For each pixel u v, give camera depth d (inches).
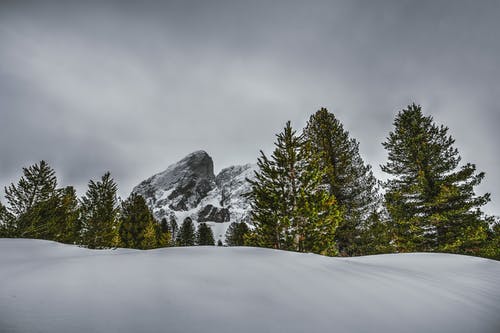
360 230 609.6
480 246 514.0
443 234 552.4
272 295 124.9
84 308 95.0
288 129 542.0
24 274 129.3
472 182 553.0
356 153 700.0
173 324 89.6
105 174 1031.0
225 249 243.6
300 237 458.3
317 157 550.3
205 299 112.6
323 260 220.1
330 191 647.1
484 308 136.8
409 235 579.8
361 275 178.5
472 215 530.6
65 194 990.4
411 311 123.5
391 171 668.1
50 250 277.0
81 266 149.6
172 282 129.6
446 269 243.3
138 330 83.8
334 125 729.6
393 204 619.5
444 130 635.5
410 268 242.5
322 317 107.5
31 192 904.3
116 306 98.5
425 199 593.9
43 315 87.5
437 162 610.2
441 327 110.0
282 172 505.7
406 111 708.0
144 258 182.2
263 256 212.2
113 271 141.5
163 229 1916.8
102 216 962.1
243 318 99.4
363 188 652.1
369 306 124.0
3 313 86.4
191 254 207.8
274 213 479.8
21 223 846.5
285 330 94.2
